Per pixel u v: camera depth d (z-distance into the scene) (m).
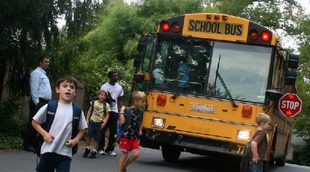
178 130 14.59
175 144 14.58
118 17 41.25
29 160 13.12
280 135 17.56
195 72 14.77
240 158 14.58
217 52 14.72
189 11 42.66
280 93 14.14
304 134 49.84
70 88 7.75
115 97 16.30
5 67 18.45
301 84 48.94
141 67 15.08
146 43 15.14
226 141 14.28
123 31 41.50
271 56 14.38
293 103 20.95
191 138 14.50
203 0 43.69
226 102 14.41
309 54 48.88
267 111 14.17
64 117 7.68
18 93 18.33
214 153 14.82
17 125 17.36
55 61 18.48
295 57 14.15
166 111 14.74
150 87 14.98
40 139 7.77
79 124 7.82
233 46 14.65
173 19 15.13
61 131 7.64
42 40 18.03
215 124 14.41
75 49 18.97
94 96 23.91
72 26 18.09
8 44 17.06
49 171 7.83
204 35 14.87
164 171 14.23
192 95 14.65
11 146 15.05
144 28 41.00
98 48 41.00
